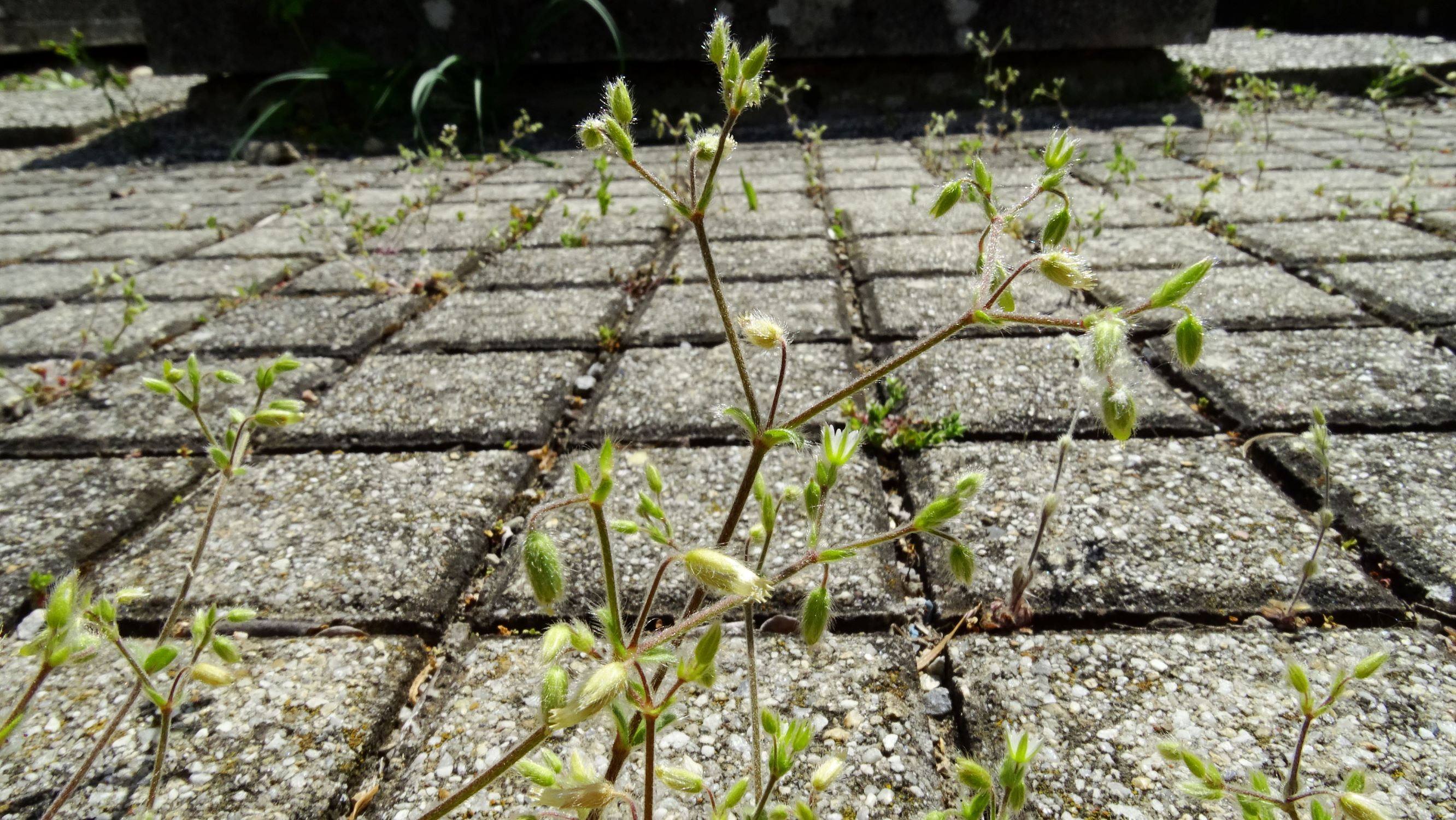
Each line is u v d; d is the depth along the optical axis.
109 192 0.68
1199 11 0.85
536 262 0.45
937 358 0.31
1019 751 0.11
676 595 0.19
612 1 0.87
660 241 0.48
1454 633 0.18
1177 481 0.23
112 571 0.21
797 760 0.15
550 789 0.09
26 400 0.31
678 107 0.93
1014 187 0.56
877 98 0.94
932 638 0.19
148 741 0.16
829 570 0.20
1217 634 0.18
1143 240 0.43
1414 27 1.24
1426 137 0.69
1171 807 0.14
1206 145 0.69
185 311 0.40
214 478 0.26
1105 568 0.20
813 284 0.39
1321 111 0.86
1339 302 0.34
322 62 0.86
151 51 0.90
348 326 0.37
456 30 0.88
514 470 0.25
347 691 0.17
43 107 0.99
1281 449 0.24
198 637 0.14
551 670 0.09
